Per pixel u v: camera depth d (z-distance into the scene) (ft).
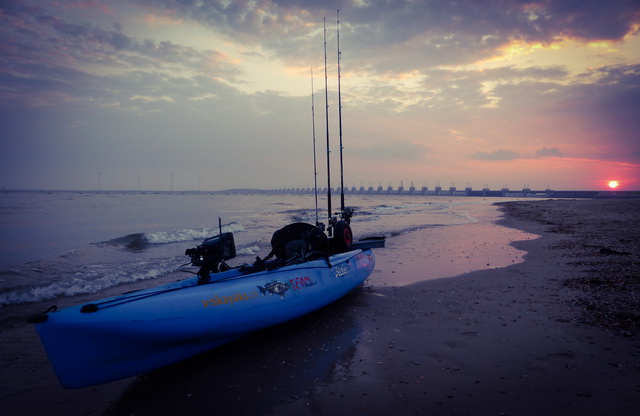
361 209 138.21
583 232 51.24
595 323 15.46
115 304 11.02
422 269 28.94
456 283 24.07
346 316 18.06
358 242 24.73
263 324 14.57
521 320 16.39
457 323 16.47
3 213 105.91
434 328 15.98
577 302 18.47
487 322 16.38
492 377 11.33
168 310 11.69
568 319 16.15
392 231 57.26
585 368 11.58
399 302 20.26
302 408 9.99
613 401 9.66
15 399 11.12
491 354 13.01
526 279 24.17
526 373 11.47
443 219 84.33
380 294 22.02
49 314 9.89
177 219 89.76
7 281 26.40
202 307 12.58
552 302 18.78
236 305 13.62
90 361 10.21
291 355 13.66
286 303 15.57
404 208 146.82
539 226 64.08
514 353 13.01
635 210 98.99
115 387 11.80
